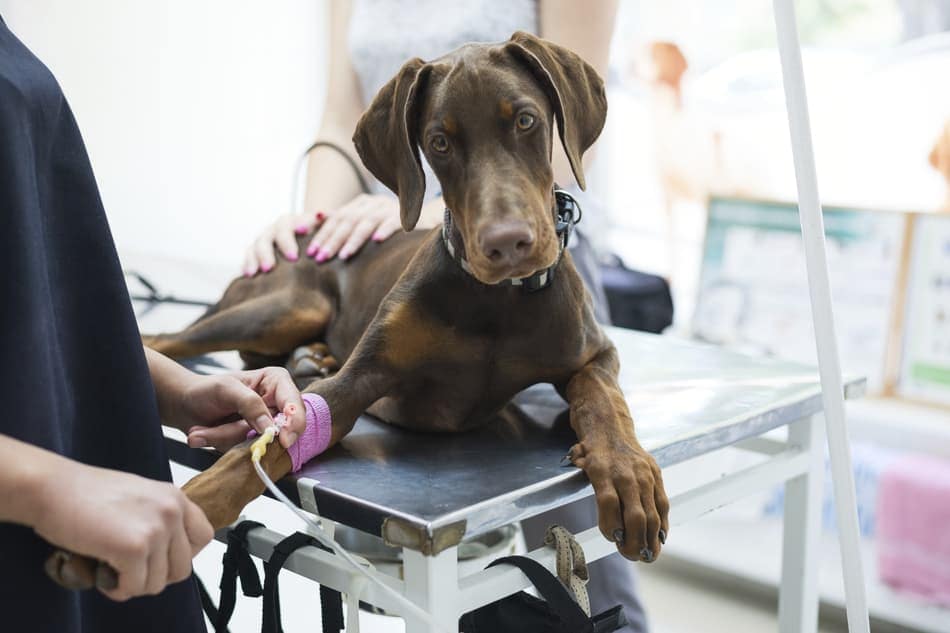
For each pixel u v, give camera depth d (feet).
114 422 2.79
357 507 2.73
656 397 3.65
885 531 6.59
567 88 3.04
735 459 7.30
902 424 6.88
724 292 7.95
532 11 5.28
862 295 7.34
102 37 6.39
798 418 3.67
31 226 2.39
